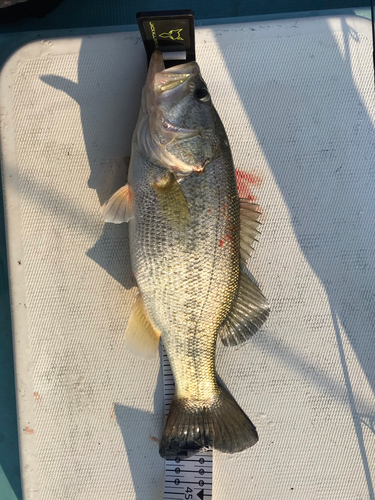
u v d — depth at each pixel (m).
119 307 0.49
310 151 0.50
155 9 0.55
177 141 0.44
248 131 0.50
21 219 0.49
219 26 0.50
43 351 0.49
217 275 0.44
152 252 0.44
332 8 0.55
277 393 0.49
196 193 0.44
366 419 0.49
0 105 0.49
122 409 0.49
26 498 0.48
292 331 0.50
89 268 0.49
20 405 0.48
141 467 0.48
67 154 0.49
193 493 0.47
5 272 0.52
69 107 0.49
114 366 0.49
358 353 0.50
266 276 0.50
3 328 0.51
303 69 0.50
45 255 0.49
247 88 0.50
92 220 0.49
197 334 0.45
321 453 0.49
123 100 0.49
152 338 0.46
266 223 0.50
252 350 0.49
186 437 0.46
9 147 0.49
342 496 0.49
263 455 0.49
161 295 0.44
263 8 0.55
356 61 0.50
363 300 0.50
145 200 0.44
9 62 0.49
